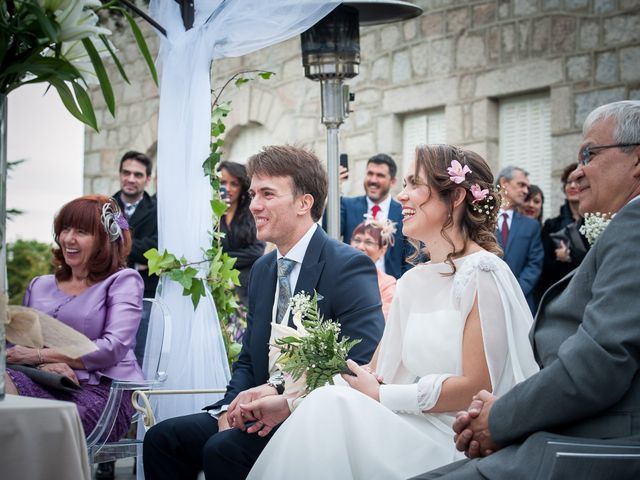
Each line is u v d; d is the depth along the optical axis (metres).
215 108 5.11
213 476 3.66
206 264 4.86
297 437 3.11
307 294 3.96
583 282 2.79
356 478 3.12
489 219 3.46
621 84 9.05
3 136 2.77
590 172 3.05
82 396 4.26
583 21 9.31
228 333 5.16
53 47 3.03
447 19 10.38
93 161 14.60
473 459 2.81
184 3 4.89
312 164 4.06
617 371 2.56
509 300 3.27
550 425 2.67
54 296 4.54
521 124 9.95
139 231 7.55
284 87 12.09
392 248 7.23
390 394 3.29
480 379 3.20
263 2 4.82
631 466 2.48
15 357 4.29
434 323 3.37
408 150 10.94
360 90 11.27
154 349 4.48
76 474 2.57
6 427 2.51
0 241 2.73
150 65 3.11
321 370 3.53
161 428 4.01
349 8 5.53
